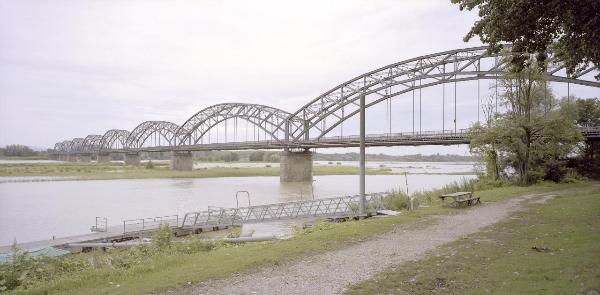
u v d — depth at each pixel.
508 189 31.84
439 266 10.10
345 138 89.69
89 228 37.09
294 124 111.75
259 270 10.35
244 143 119.69
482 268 9.72
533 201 23.75
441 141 69.06
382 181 99.38
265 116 119.12
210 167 174.25
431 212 20.44
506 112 37.97
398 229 15.80
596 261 9.42
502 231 14.53
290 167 105.62
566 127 35.03
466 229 15.38
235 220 30.41
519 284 8.20
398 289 8.50
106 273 11.22
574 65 17.36
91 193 71.44
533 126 35.31
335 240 13.91
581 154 42.84
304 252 12.22
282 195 66.56
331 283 9.11
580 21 12.98
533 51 15.88
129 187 84.69
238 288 8.95
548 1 13.20
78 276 11.21
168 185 90.44
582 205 20.11
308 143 97.75
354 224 17.61
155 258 13.05
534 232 13.95
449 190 32.88
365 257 11.40
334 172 146.50
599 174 41.50
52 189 79.44
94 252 22.47
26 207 52.25
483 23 16.05
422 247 12.43
